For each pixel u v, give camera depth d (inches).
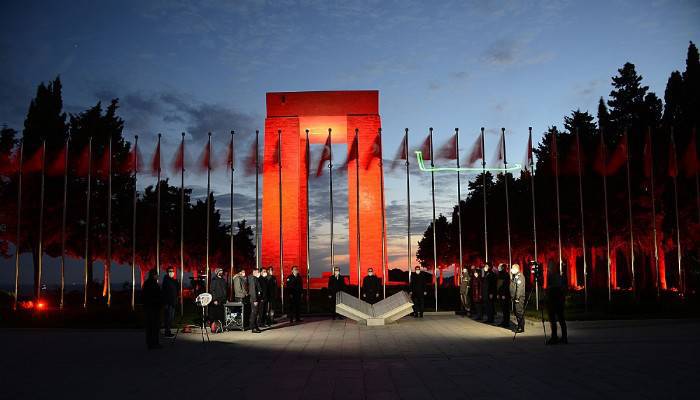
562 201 1989.4
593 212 1871.3
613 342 638.5
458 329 828.6
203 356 590.6
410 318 1028.5
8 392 412.2
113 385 435.8
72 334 840.9
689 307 1019.9
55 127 1679.4
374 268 1784.0
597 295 1430.9
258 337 765.3
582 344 627.2
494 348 615.2
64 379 462.6
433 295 1672.0
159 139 1122.7
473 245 2711.6
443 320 983.0
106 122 1747.0
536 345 630.5
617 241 1881.2
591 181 1899.6
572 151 1494.8
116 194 1790.1
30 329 882.1
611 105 2372.0
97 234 1765.5
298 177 1886.1
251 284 820.0
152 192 2190.0
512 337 718.5
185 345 689.0
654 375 439.5
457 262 2842.0
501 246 2429.9
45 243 1631.4
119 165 1631.4
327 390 408.8
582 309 1093.1
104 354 614.5
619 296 1320.1
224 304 834.8
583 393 382.0
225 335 793.6
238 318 859.4
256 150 1144.8
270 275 920.9
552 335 629.6
